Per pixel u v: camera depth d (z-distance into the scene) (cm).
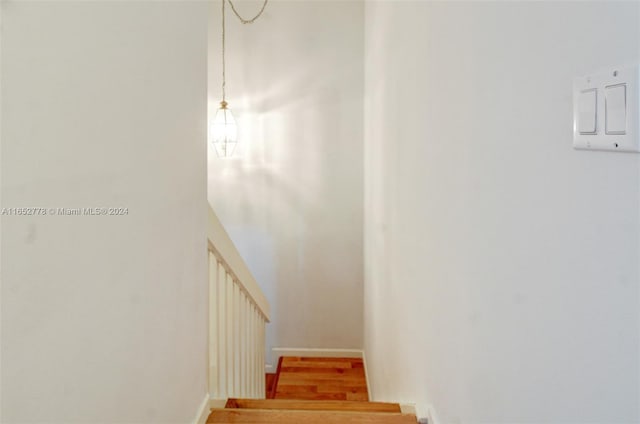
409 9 195
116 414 98
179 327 138
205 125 164
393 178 244
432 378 157
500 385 98
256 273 438
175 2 131
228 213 432
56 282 77
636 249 57
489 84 103
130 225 103
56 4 76
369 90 369
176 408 136
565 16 72
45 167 74
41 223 74
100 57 90
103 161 91
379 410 211
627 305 59
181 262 139
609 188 62
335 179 428
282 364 432
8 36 66
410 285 198
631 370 58
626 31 57
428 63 161
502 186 96
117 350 98
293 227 433
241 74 423
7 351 67
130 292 104
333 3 418
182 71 137
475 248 112
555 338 76
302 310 441
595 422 66
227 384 216
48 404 75
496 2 98
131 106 103
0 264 65
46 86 74
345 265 436
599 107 63
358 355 443
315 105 423
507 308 94
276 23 420
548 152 77
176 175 133
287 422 168
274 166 428
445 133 139
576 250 70
